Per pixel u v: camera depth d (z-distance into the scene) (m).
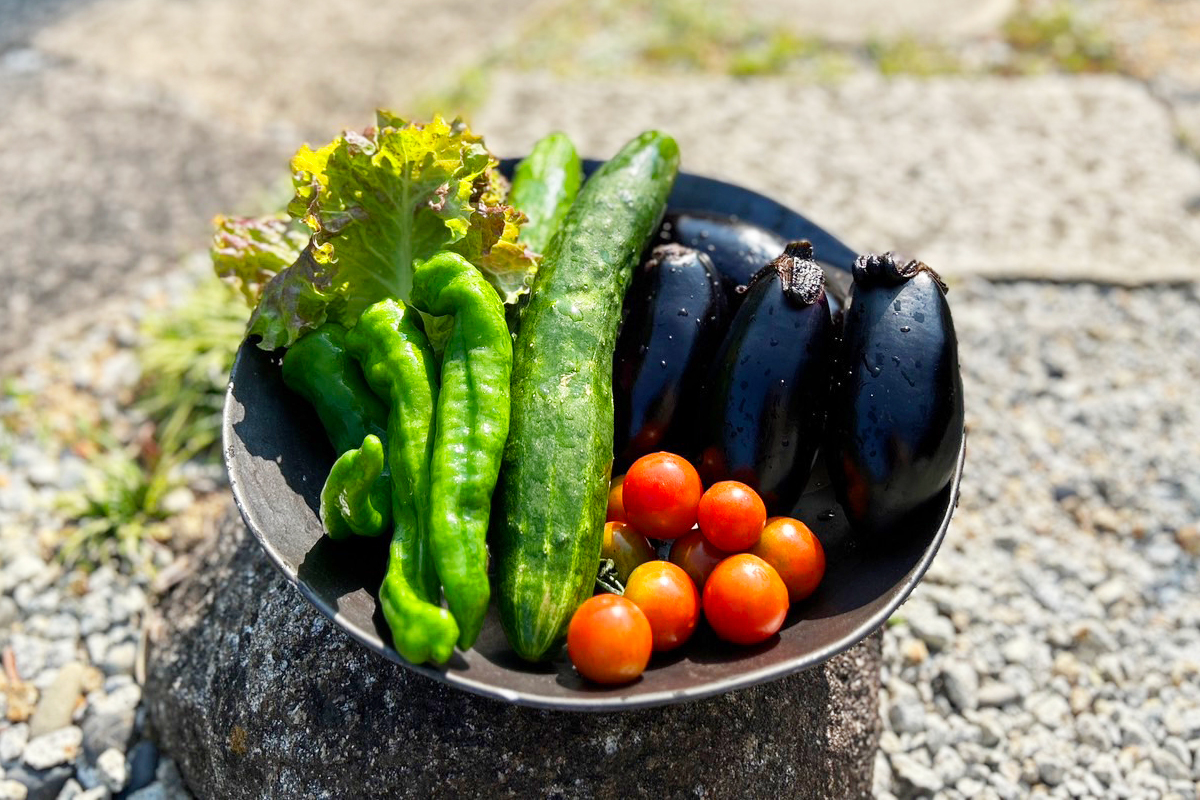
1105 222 1.11
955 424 0.48
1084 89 1.33
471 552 0.43
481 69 1.41
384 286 0.55
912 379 0.47
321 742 0.52
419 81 1.38
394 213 0.53
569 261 0.53
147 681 0.65
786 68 1.41
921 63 1.40
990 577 0.76
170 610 0.67
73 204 1.12
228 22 1.52
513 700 0.41
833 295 0.55
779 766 0.53
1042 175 1.19
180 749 0.61
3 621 0.73
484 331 0.48
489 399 0.47
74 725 0.67
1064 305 1.01
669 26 1.52
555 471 0.46
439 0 1.61
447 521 0.44
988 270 1.04
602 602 0.43
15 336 0.95
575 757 0.50
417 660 0.42
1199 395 0.91
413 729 0.51
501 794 0.50
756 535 0.48
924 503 0.49
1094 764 0.66
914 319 0.48
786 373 0.49
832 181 1.19
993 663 0.71
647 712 0.50
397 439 0.48
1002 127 1.27
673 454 0.50
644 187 0.57
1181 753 0.66
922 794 0.64
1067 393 0.91
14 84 1.33
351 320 0.54
